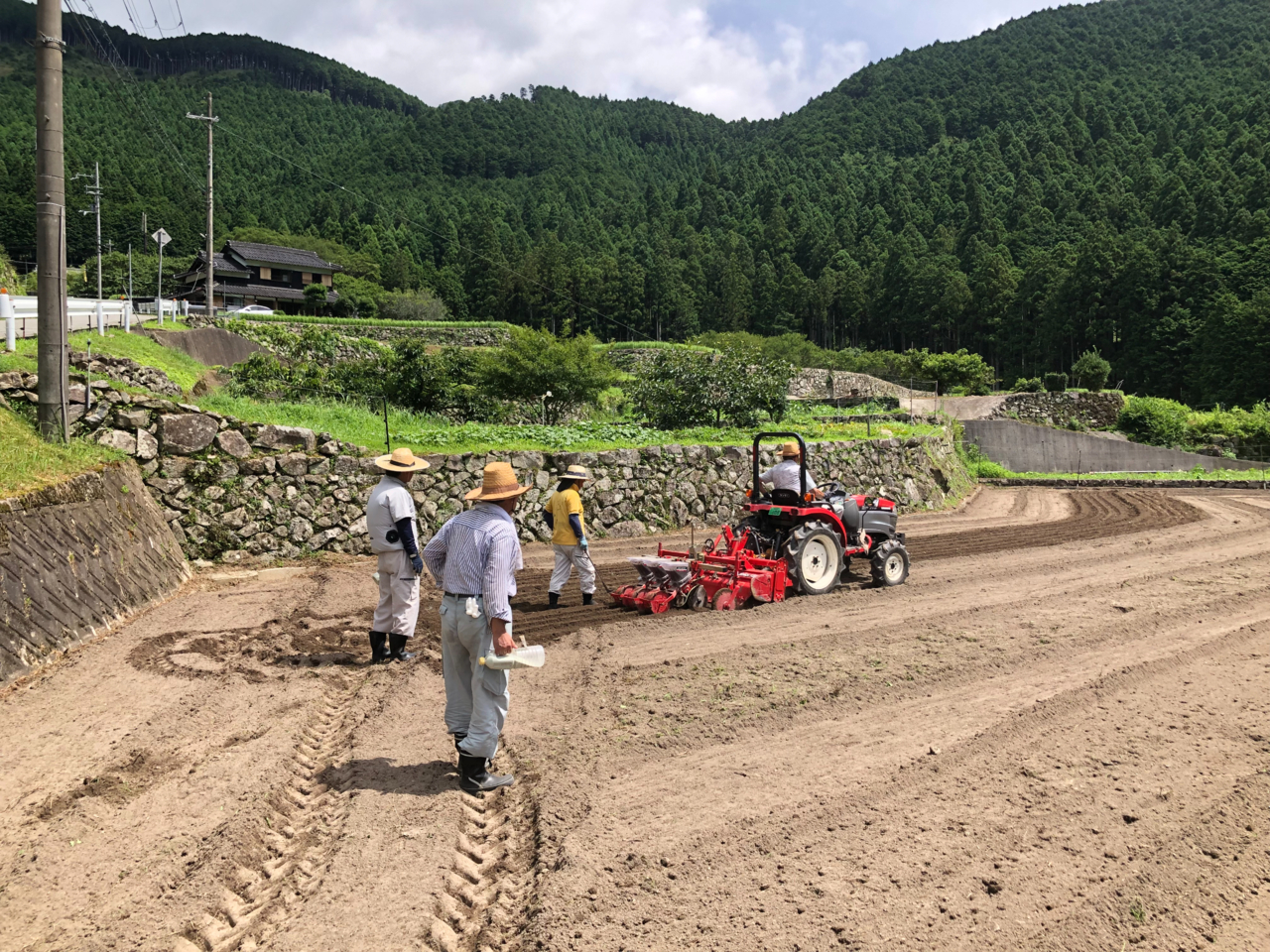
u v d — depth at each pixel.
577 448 15.31
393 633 7.24
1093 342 85.31
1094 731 5.53
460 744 4.72
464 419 22.27
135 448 10.84
